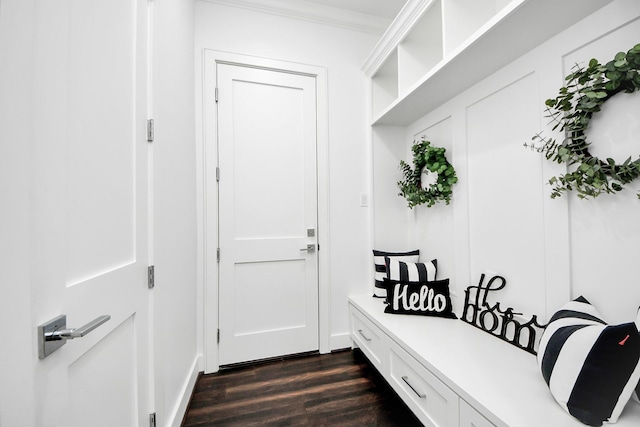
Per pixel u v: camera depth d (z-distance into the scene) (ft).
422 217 6.97
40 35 1.72
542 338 3.33
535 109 4.05
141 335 3.24
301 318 6.89
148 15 3.54
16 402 1.53
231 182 6.42
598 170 3.20
